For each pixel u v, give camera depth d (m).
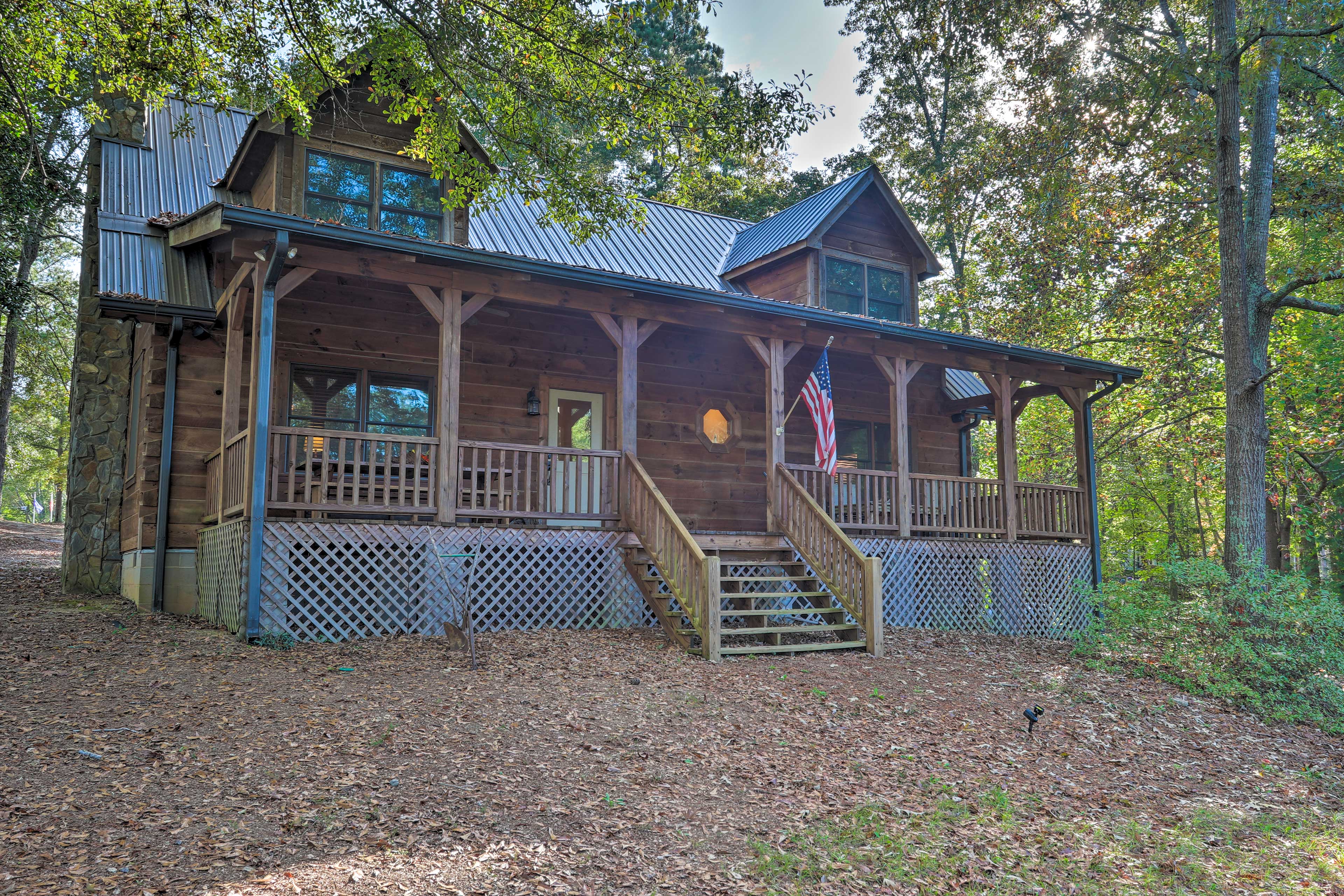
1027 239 21.48
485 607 10.41
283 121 11.38
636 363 11.53
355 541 9.59
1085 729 8.59
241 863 4.39
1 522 30.70
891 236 17.41
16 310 17.58
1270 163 15.81
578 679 8.16
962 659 10.86
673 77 11.17
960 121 29.41
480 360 13.20
